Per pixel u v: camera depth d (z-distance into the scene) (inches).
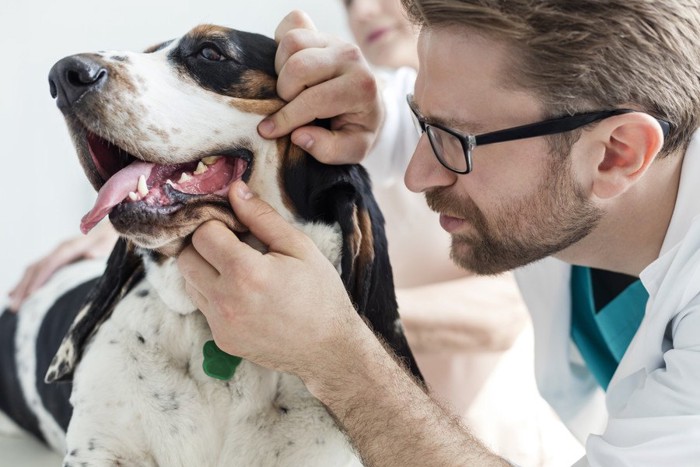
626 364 66.4
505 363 103.3
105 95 61.1
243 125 65.8
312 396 67.7
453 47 60.2
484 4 58.0
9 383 100.0
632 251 68.2
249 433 66.9
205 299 60.4
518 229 63.8
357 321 60.5
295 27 69.6
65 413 85.2
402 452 59.6
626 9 58.0
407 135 96.0
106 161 64.7
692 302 59.9
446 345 99.6
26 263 134.4
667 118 61.5
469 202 64.4
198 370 66.9
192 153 64.0
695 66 61.5
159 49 68.3
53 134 134.6
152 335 67.4
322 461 67.6
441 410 62.1
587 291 77.8
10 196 133.6
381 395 60.0
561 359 80.6
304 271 58.2
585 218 63.5
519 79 58.9
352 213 66.2
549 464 97.7
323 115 65.1
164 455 66.4
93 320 70.3
